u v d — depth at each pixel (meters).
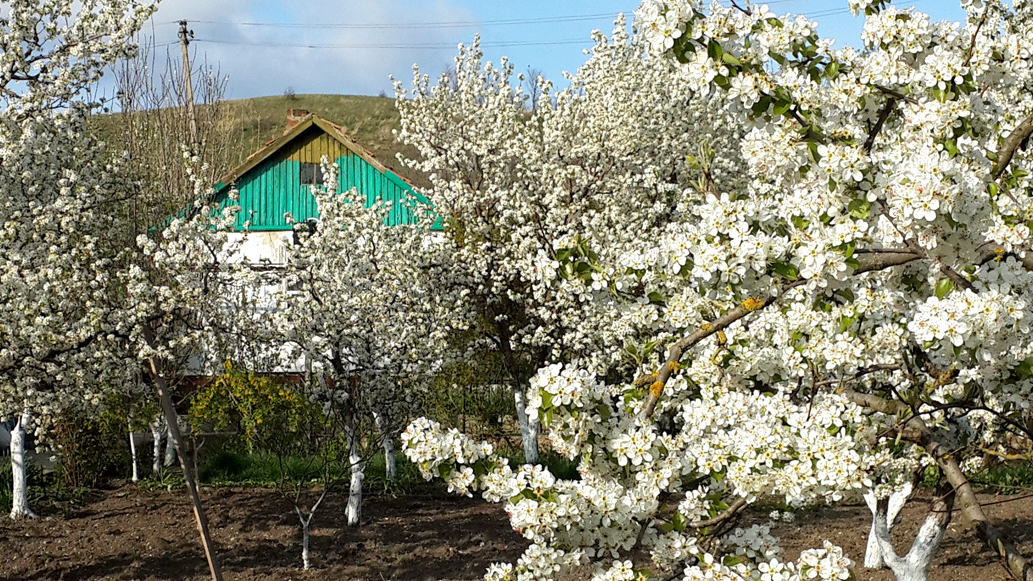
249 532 10.28
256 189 19.22
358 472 10.67
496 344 13.71
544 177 12.72
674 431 7.32
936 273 3.39
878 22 3.18
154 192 13.85
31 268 8.05
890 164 3.00
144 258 10.27
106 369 8.27
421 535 10.23
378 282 9.97
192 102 16.52
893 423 4.16
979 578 7.98
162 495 12.10
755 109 3.10
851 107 3.19
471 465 2.93
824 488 3.20
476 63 14.25
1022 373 2.93
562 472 12.47
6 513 11.04
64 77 8.75
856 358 3.98
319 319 9.37
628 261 3.55
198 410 10.02
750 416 3.53
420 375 9.76
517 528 2.81
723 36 2.99
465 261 12.57
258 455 13.33
